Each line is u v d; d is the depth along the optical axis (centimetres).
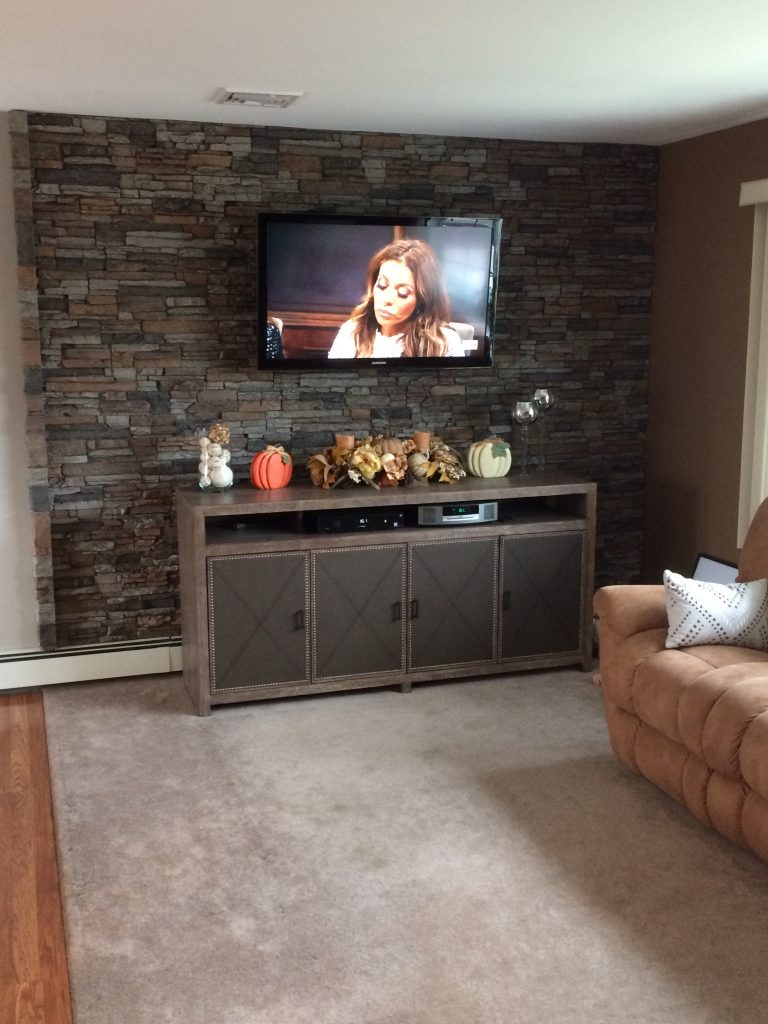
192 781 363
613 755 383
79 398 444
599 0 264
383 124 445
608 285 511
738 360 461
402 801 347
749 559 381
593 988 249
